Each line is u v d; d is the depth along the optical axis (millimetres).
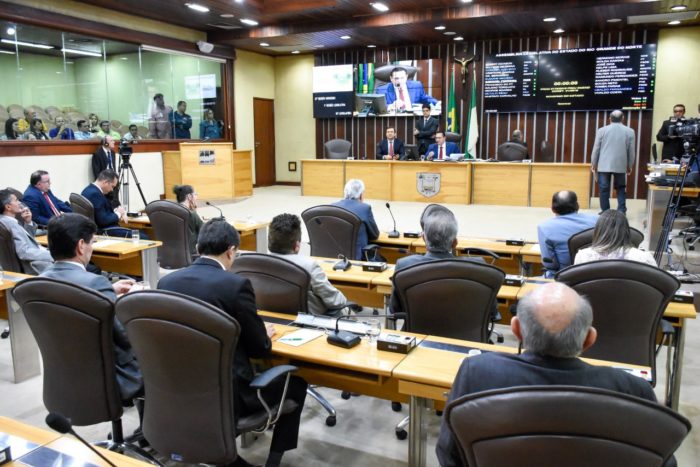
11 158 7121
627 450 1019
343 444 2416
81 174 8031
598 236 2541
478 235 6441
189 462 1736
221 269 1903
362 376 1917
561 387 1033
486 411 1072
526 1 7875
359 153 11438
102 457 1176
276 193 10773
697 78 8938
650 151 9305
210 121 10812
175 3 8062
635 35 9078
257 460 2277
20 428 1392
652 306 2201
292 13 8703
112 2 7992
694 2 7363
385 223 7199
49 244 2148
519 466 1069
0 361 3371
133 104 9641
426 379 1746
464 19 8359
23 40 8180
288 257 2529
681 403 2727
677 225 6102
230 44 10609
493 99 10047
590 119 9602
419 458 1919
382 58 10875
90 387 1953
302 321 2268
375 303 3281
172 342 1624
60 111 8961
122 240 4355
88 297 1838
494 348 2002
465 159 9094
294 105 12133
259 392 1810
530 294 1255
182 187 4555
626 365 1812
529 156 10070
